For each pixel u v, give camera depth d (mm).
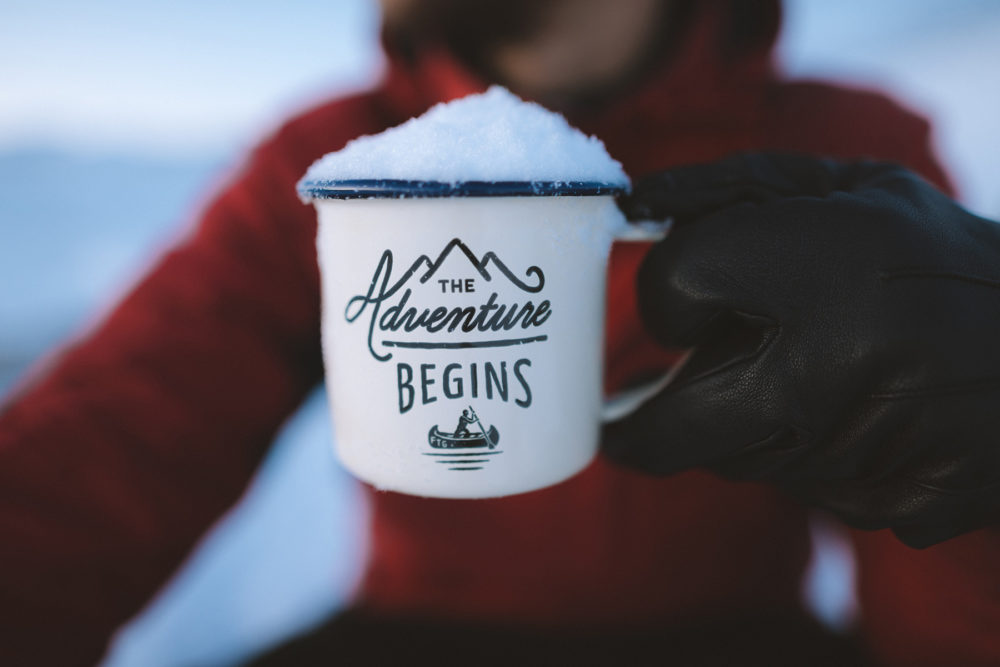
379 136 207
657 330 216
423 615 367
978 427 188
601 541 328
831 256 193
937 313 186
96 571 269
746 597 346
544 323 208
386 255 202
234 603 641
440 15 322
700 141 323
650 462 226
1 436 269
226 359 310
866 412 195
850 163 227
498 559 342
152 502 282
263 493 802
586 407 222
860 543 313
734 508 325
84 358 291
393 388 210
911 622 275
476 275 201
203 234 329
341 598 643
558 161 199
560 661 328
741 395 201
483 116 203
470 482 213
